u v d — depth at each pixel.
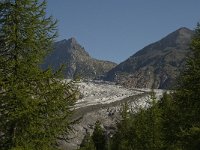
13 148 14.92
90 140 51.53
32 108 15.05
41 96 15.77
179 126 21.36
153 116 31.83
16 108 15.00
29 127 15.30
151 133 31.27
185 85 21.11
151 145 30.84
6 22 15.84
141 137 32.12
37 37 16.09
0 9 15.79
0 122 15.30
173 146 26.38
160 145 30.06
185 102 21.12
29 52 16.14
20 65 15.43
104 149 54.78
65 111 16.09
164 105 34.19
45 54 16.36
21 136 15.38
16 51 15.84
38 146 15.59
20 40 15.73
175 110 22.47
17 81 15.32
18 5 15.84
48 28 16.39
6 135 15.46
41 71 15.91
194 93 20.58
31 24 16.02
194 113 20.78
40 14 16.27
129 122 47.53
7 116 15.21
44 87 15.82
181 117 21.45
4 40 15.72
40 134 15.50
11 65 15.41
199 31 21.72
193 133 19.72
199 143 20.14
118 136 50.19
